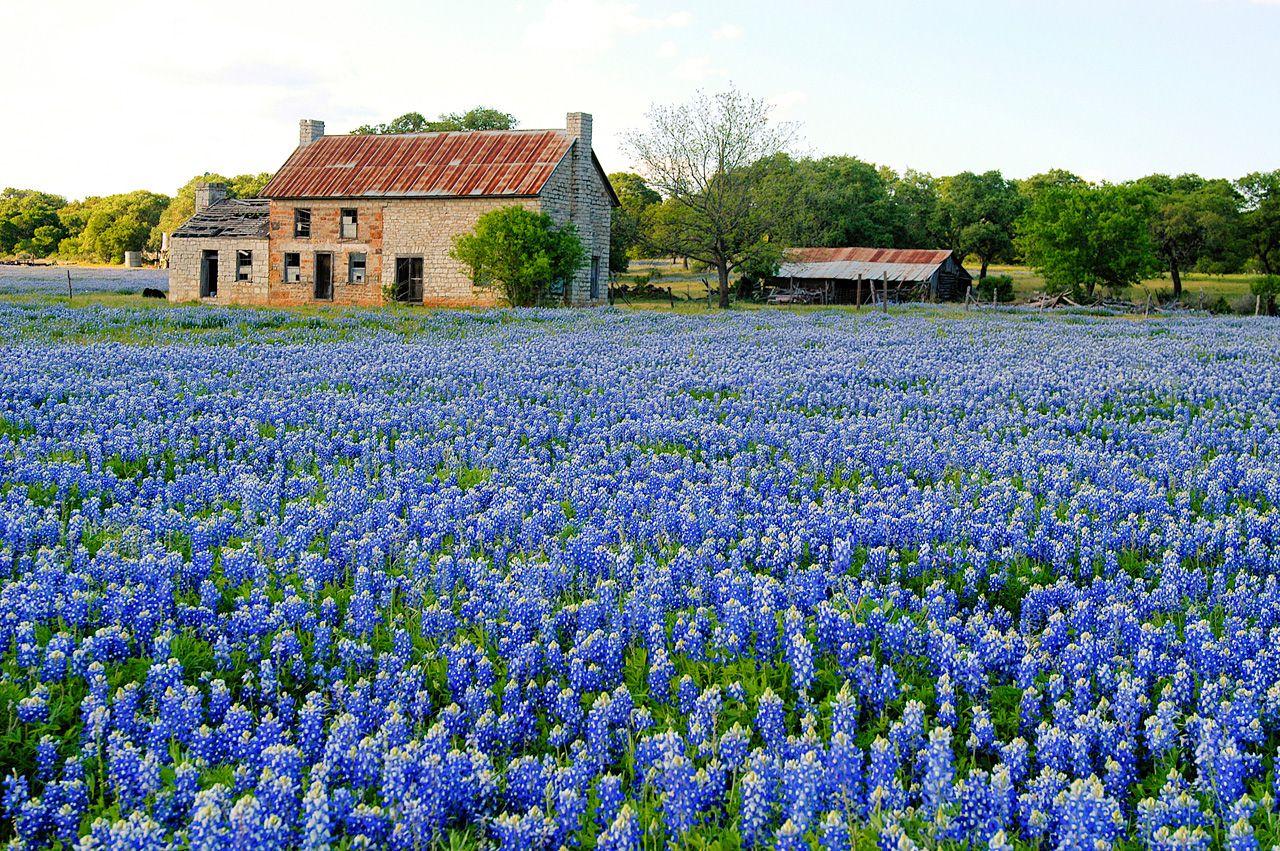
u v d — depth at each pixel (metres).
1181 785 5.20
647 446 14.05
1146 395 18.50
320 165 52.88
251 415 15.52
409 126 92.06
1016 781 5.35
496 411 16.25
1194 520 10.45
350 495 10.55
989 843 4.37
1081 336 33.28
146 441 13.25
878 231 95.81
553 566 8.03
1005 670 6.52
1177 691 6.03
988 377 20.95
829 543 9.26
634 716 5.79
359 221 50.69
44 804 4.97
